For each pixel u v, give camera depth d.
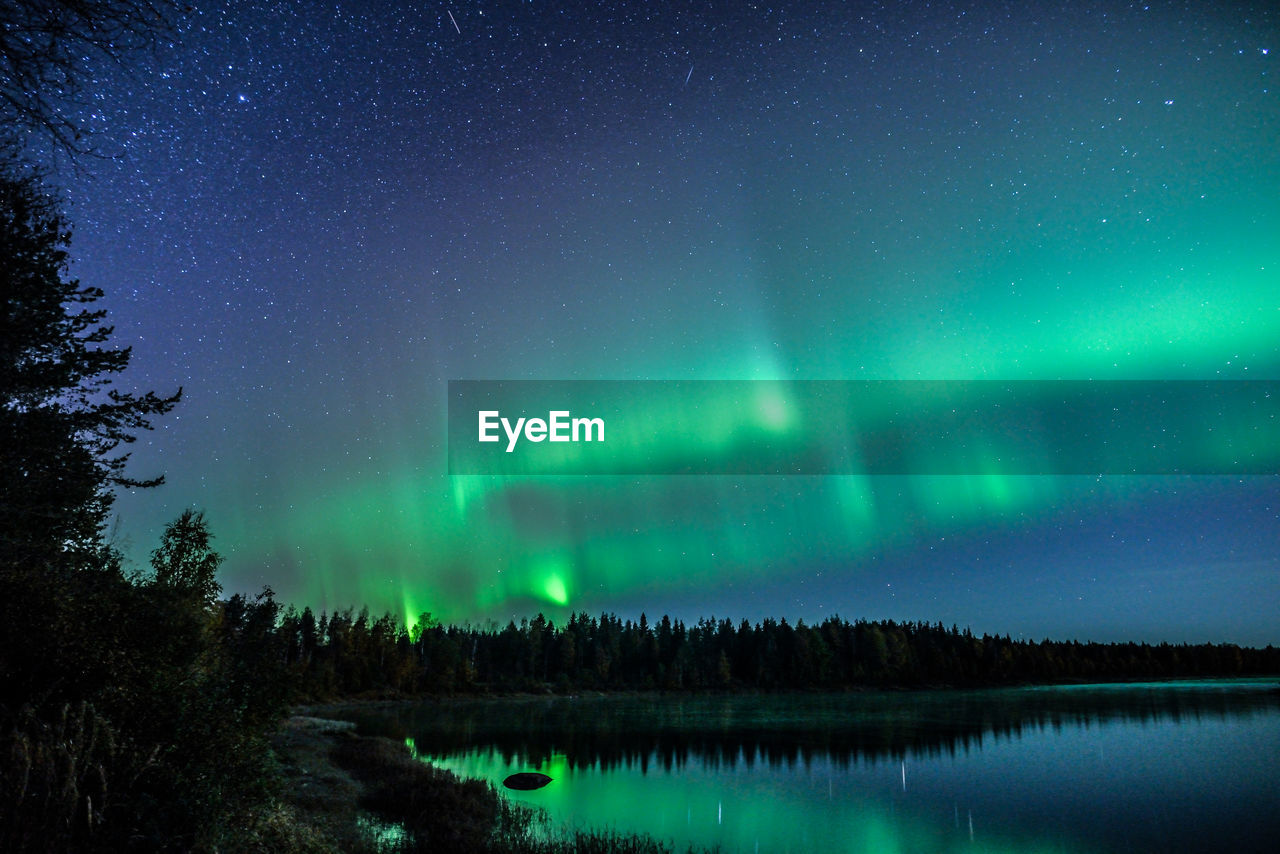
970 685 159.00
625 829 26.38
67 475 14.44
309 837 11.41
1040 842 27.31
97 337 15.55
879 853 25.19
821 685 146.88
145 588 12.27
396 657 113.88
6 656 8.98
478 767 40.16
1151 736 60.19
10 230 12.95
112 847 6.55
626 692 135.88
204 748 9.75
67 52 4.82
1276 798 35.53
